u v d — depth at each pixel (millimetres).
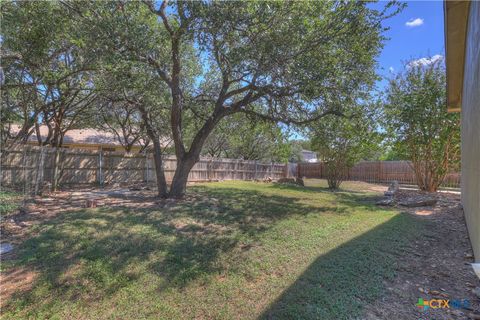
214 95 9430
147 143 15125
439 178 10922
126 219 5453
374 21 6137
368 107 7945
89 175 11148
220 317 2553
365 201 9148
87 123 13414
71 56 8031
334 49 6324
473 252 3979
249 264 3660
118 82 6281
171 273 3373
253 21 5770
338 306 2643
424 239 4789
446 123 9984
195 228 5117
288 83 6105
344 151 12750
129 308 2705
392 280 3219
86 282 3123
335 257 3838
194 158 8266
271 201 8266
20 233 4523
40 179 9234
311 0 5789
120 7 5957
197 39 6066
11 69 7309
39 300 2809
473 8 3611
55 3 6027
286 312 2566
